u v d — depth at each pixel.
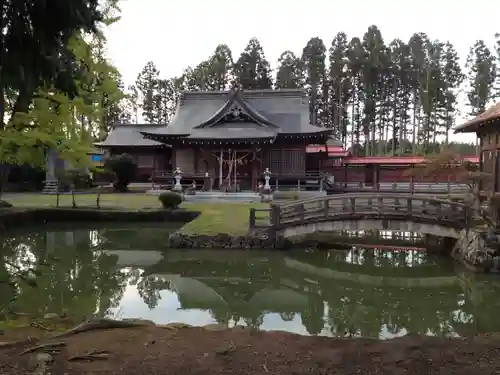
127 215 26.23
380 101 71.69
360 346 6.74
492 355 6.41
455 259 16.47
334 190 38.62
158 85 81.69
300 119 43.56
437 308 11.95
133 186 44.31
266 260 17.17
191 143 38.12
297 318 10.96
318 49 74.25
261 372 5.77
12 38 8.06
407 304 12.29
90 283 13.93
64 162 39.47
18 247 19.41
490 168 19.36
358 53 66.00
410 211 17.67
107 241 20.86
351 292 13.57
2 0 7.76
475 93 66.00
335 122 74.94
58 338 6.86
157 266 16.31
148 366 5.86
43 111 15.78
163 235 22.41
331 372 5.80
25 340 6.70
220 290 13.59
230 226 20.14
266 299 12.73
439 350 6.60
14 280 13.62
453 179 40.12
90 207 27.62
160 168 47.06
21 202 30.45
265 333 7.41
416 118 74.94
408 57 69.62
